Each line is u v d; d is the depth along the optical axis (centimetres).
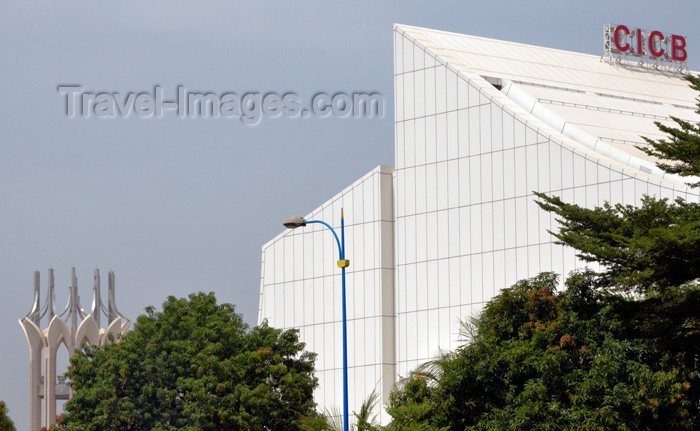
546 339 13612
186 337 19600
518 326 14225
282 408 18938
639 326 13038
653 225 12525
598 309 13612
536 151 19250
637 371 12712
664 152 12938
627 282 12125
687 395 12900
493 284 19512
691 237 11531
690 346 12925
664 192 17325
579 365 13338
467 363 14088
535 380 13388
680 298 12538
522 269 19125
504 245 19475
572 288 13900
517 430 13038
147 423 18962
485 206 19888
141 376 19125
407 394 15050
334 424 14775
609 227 12862
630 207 13025
